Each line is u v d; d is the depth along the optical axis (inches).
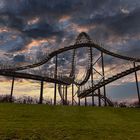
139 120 1485.0
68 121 1332.4
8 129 920.9
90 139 817.5
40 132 892.6
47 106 1962.4
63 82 3622.0
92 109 1948.8
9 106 1824.6
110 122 1365.7
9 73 2952.8
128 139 844.0
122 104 2903.5
